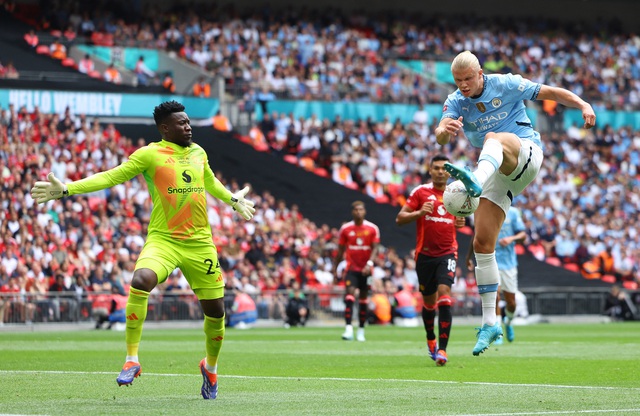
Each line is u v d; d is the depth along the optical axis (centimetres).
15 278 2928
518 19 6138
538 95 1023
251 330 2880
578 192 4684
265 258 3475
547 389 1024
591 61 5794
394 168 4456
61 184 906
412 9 5938
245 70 4781
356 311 3331
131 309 908
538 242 4325
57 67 4419
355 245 2258
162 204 935
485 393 983
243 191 1009
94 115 4138
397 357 1612
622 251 4275
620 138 5100
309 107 4641
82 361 1502
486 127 1038
